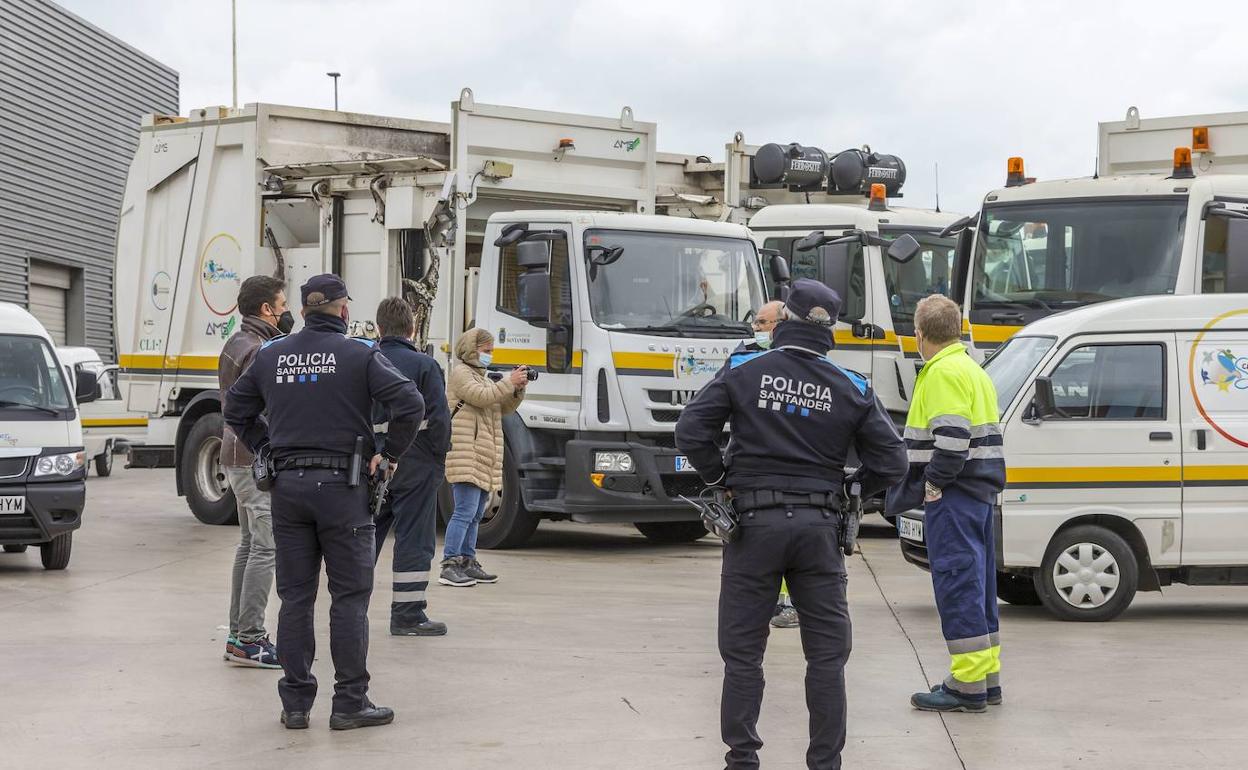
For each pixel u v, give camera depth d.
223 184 15.43
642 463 12.69
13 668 7.82
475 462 10.87
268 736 6.45
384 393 6.57
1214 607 10.69
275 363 6.67
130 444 16.11
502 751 6.19
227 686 7.41
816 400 5.51
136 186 16.14
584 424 12.66
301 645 6.59
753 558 5.48
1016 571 9.91
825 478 5.55
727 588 5.54
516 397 10.88
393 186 14.12
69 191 34.12
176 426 15.84
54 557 11.73
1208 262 12.51
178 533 14.60
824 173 16.95
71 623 9.24
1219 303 9.92
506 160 14.13
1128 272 12.77
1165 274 12.63
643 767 5.95
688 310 13.05
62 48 33.56
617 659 8.13
